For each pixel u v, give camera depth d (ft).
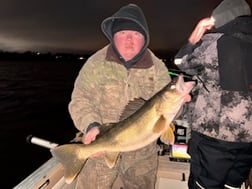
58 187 3.78
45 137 31.89
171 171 4.30
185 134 4.76
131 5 3.07
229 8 3.00
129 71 3.22
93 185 3.47
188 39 3.33
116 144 3.04
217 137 2.98
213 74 3.02
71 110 3.26
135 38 3.05
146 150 3.38
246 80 2.84
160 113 2.81
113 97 3.25
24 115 44.21
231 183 3.15
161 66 3.35
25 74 153.58
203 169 3.16
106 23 3.13
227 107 2.93
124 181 3.65
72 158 3.11
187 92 2.74
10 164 22.72
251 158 3.10
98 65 3.22
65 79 123.03
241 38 2.85
